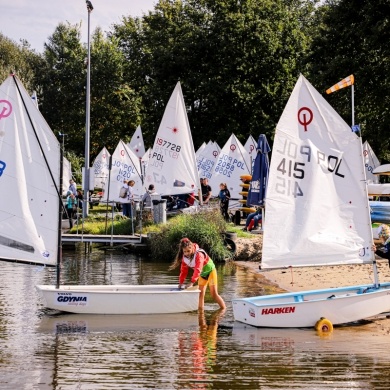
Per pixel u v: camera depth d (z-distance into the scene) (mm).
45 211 15562
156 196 30344
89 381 10805
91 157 73625
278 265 14797
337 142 14797
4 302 17031
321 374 11102
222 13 61188
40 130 15352
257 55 59875
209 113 60844
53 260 15727
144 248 27609
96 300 15609
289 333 13945
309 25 75125
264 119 58219
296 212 14875
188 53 60781
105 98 71062
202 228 25312
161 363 11773
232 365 11633
